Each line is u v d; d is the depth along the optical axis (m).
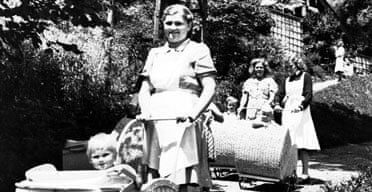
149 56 4.55
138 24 14.70
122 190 4.14
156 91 4.46
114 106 10.55
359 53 32.88
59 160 7.92
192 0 10.57
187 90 4.40
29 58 9.24
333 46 29.19
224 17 17.52
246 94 9.35
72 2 7.41
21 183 4.39
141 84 4.57
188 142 4.25
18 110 7.94
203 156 4.44
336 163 11.72
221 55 17.62
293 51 27.33
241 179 8.76
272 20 22.17
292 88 9.14
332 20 30.20
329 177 9.72
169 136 4.23
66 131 9.02
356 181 6.89
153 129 4.34
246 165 8.21
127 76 12.44
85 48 12.40
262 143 8.06
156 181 4.05
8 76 8.27
